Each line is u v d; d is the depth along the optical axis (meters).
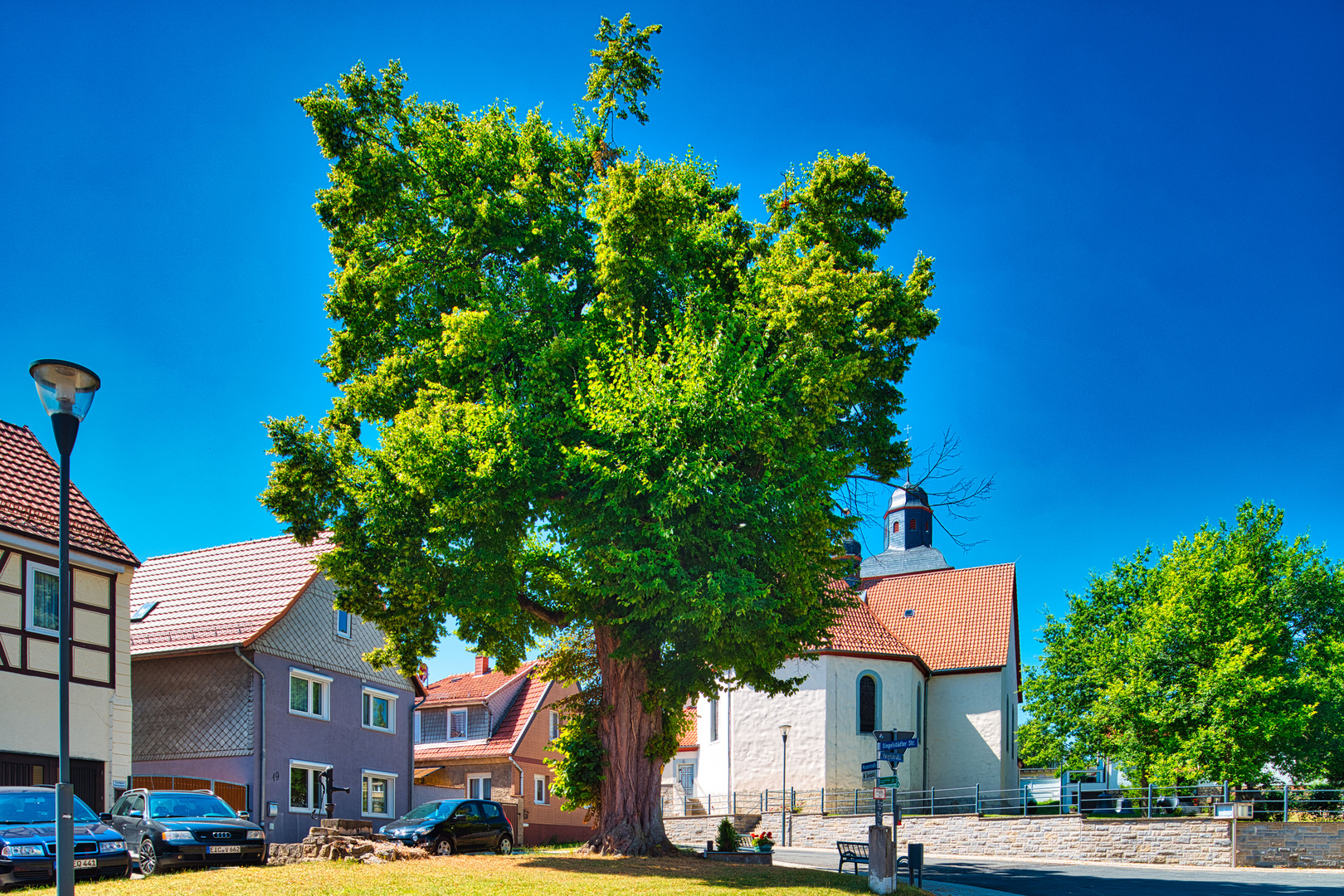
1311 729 33.09
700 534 16.44
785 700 40.69
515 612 19.61
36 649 21.73
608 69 22.09
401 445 16.95
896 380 22.22
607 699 20.64
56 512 23.19
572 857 19.08
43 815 16.22
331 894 13.30
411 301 20.39
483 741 42.81
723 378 16.83
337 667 32.12
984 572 49.00
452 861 18.12
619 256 18.45
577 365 18.28
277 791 28.59
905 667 41.78
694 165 21.47
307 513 19.94
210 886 13.88
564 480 16.94
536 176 20.55
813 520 17.27
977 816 33.44
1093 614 37.66
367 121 20.64
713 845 23.77
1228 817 29.66
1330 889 22.50
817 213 20.58
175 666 29.38
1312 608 36.09
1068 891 21.86
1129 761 32.59
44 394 10.08
